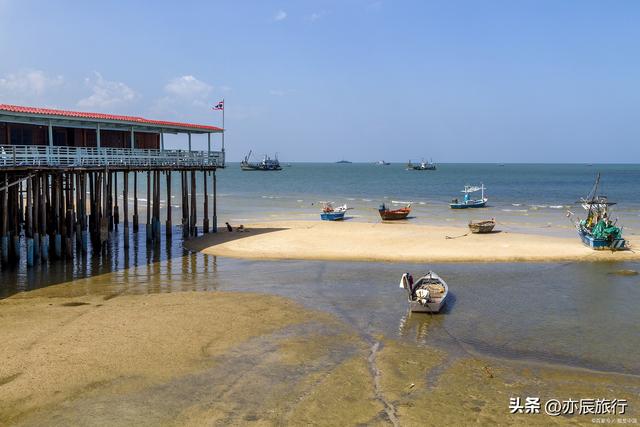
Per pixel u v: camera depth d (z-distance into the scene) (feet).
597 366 58.70
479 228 144.05
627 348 63.93
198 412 46.98
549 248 122.31
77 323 68.18
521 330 69.82
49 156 96.32
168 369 55.21
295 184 448.24
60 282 89.35
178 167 128.77
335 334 67.05
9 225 104.42
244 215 199.52
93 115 106.83
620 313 77.30
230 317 72.54
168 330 66.49
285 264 107.14
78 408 47.19
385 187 405.18
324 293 86.28
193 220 136.98
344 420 46.19
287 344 63.16
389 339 65.82
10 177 96.89
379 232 143.95
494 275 99.66
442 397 50.72
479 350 62.80
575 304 81.61
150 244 124.77
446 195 316.81
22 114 92.32
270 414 46.88
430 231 147.64
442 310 78.07
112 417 45.96
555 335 68.08
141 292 84.64
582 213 208.44
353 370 56.24
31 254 96.99
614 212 208.74
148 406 47.83
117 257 111.04
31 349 59.16
